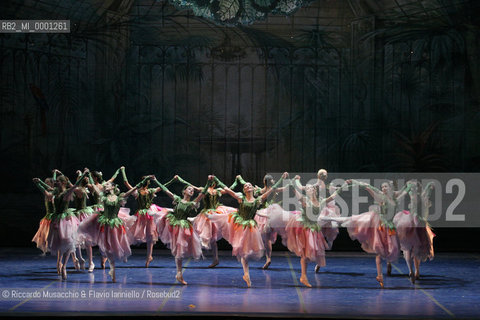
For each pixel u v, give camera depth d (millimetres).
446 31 19969
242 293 10914
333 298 10508
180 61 20891
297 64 20859
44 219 13492
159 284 11875
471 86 19906
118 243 12000
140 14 20641
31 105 19750
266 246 14617
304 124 20859
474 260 16641
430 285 12109
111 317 8820
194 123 20938
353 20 20547
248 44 20938
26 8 19500
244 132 20969
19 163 19625
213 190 14727
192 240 11984
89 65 20281
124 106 20625
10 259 15852
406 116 20344
